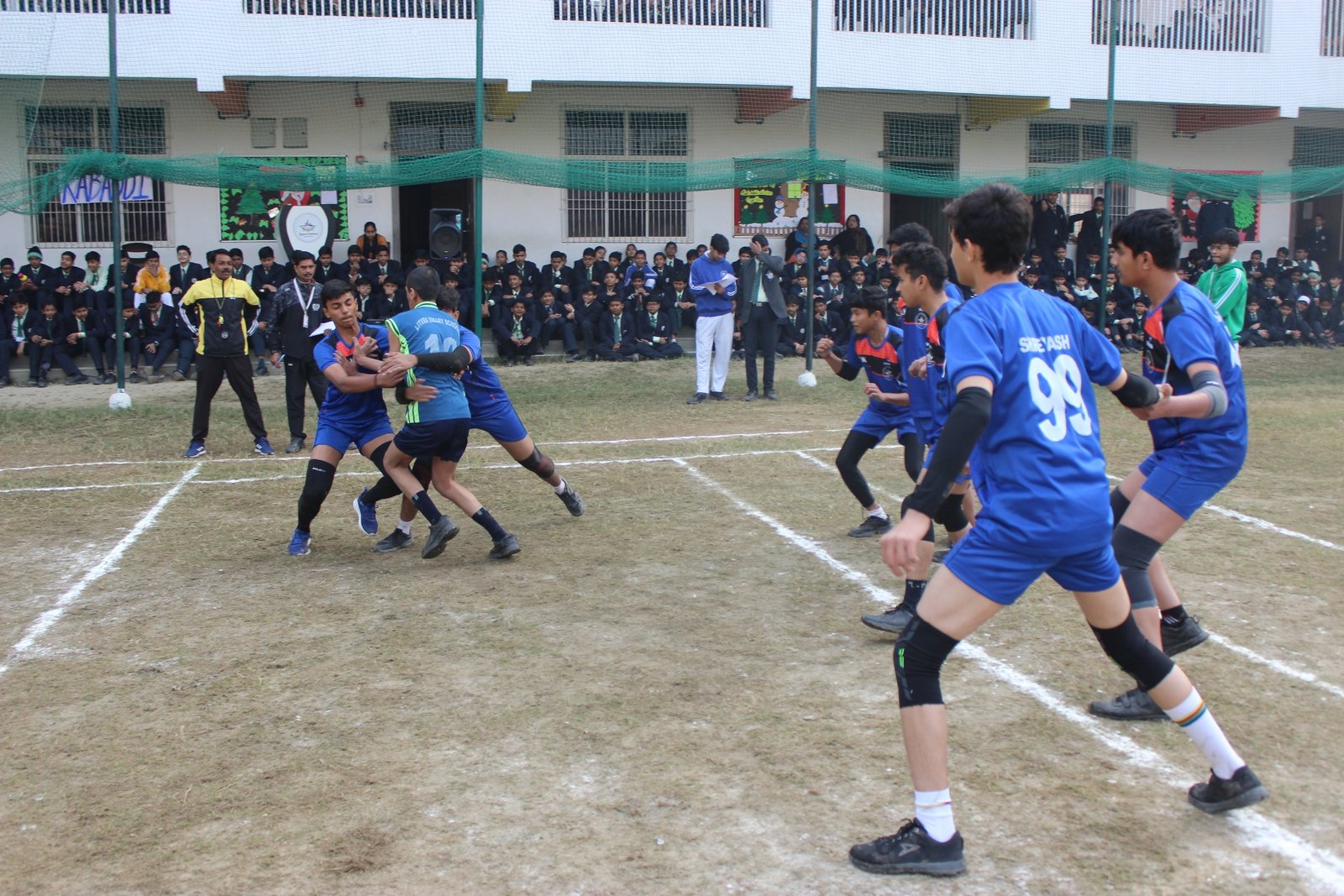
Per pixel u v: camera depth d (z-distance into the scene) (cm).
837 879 331
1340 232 2080
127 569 652
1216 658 498
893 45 1703
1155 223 432
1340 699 453
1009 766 399
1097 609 342
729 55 1652
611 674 489
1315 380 1489
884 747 416
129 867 342
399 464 648
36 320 1409
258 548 694
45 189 1195
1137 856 341
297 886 331
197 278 1511
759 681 480
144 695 471
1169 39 1828
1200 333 419
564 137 1747
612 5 1622
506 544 659
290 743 425
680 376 1482
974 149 1898
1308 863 336
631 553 675
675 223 1803
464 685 479
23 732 436
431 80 1572
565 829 361
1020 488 320
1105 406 1270
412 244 1848
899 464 930
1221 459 435
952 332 321
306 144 1664
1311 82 1870
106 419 1160
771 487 848
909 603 530
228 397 1311
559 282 1645
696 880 332
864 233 1753
